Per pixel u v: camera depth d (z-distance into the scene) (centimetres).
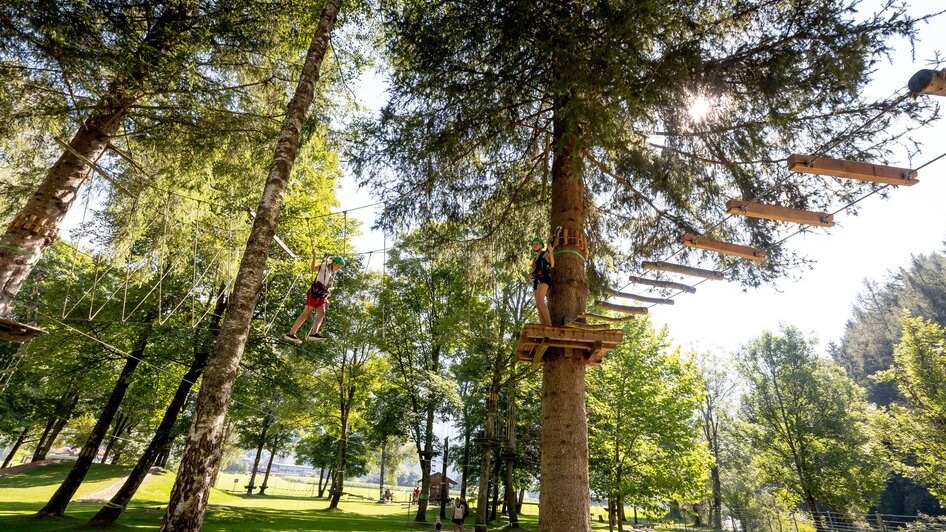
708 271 906
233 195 1347
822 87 723
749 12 740
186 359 1823
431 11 800
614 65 617
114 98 811
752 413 3378
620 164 833
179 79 864
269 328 1875
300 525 1891
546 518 627
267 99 1084
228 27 891
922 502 4156
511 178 1116
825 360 3491
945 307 5194
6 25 693
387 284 2370
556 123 844
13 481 2641
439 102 880
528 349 724
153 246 1174
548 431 673
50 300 1633
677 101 728
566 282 748
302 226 1988
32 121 855
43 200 840
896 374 2391
